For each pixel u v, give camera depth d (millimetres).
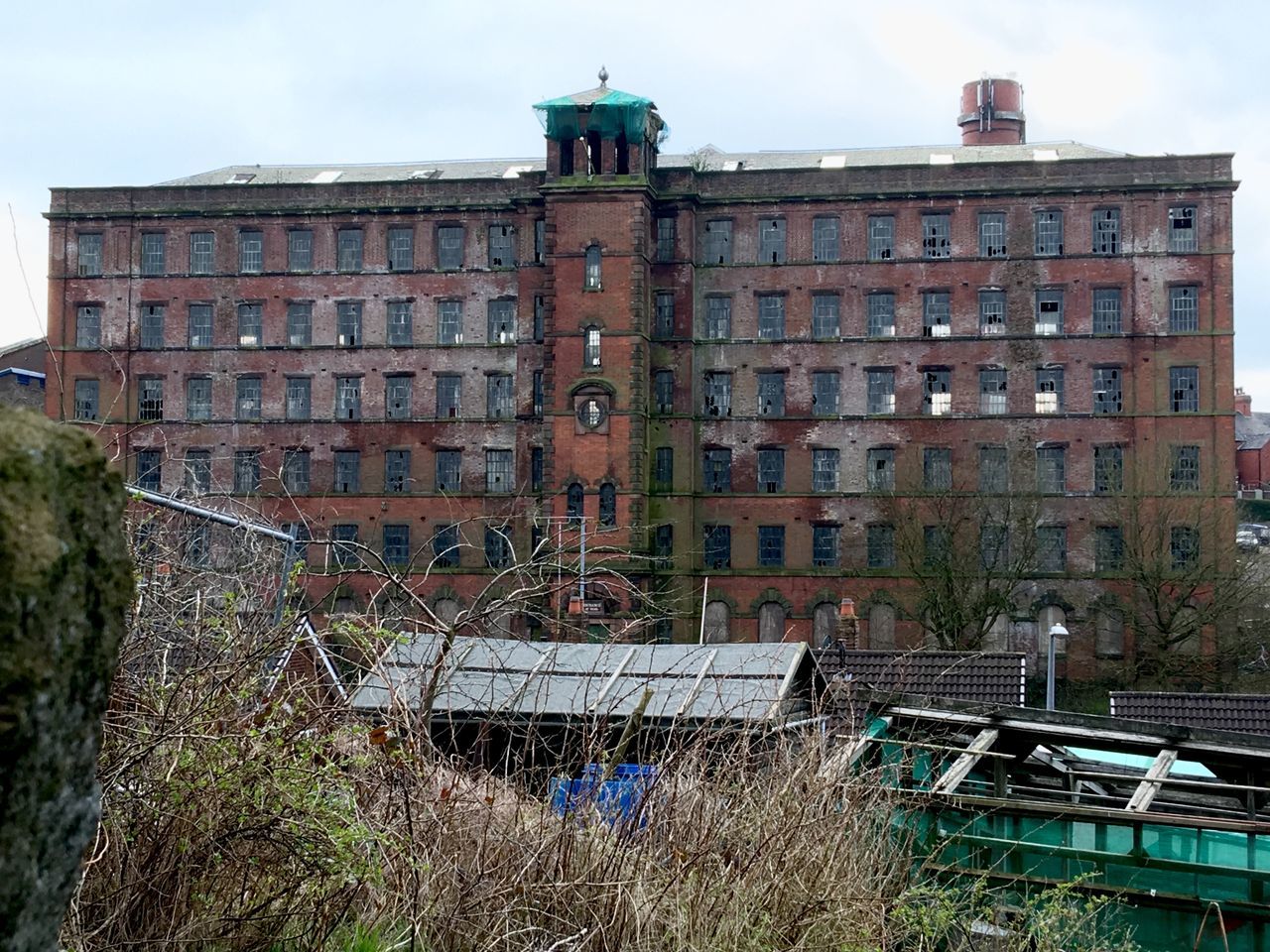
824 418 63562
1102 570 60344
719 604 63219
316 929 7438
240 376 67500
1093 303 62125
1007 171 62781
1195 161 61281
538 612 13219
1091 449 61406
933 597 55562
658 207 64750
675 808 9445
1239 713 30281
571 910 8250
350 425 66750
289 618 8812
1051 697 38594
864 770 12344
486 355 66062
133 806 7246
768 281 64438
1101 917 15195
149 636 8047
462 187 66688
